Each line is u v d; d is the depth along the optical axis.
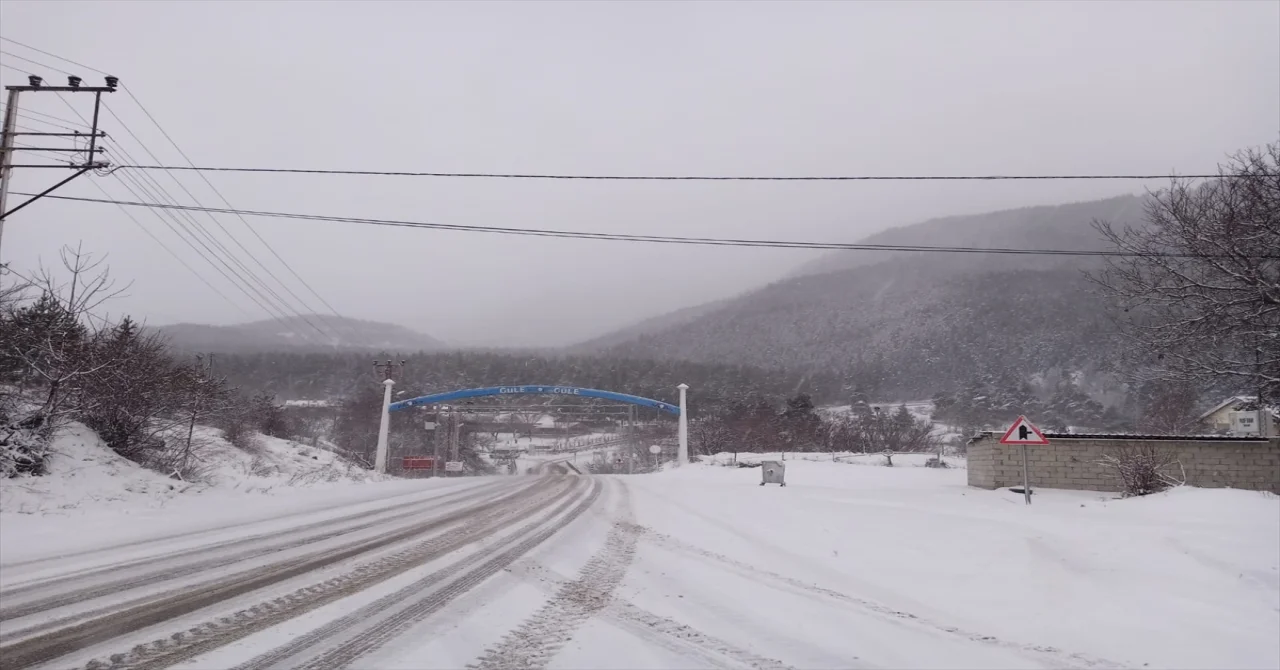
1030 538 9.45
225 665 4.67
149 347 18.19
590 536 11.27
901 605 7.02
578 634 5.62
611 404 61.91
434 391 83.25
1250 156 14.40
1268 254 13.44
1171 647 5.63
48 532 10.10
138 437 17.38
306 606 6.29
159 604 6.27
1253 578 7.11
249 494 17.41
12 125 15.56
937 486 20.19
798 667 4.98
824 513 13.28
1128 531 9.30
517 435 80.56
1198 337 14.22
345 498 18.30
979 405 88.69
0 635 5.25
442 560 8.77
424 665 4.77
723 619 6.20
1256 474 15.52
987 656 5.38
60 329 15.10
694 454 61.28
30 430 14.05
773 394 93.56
